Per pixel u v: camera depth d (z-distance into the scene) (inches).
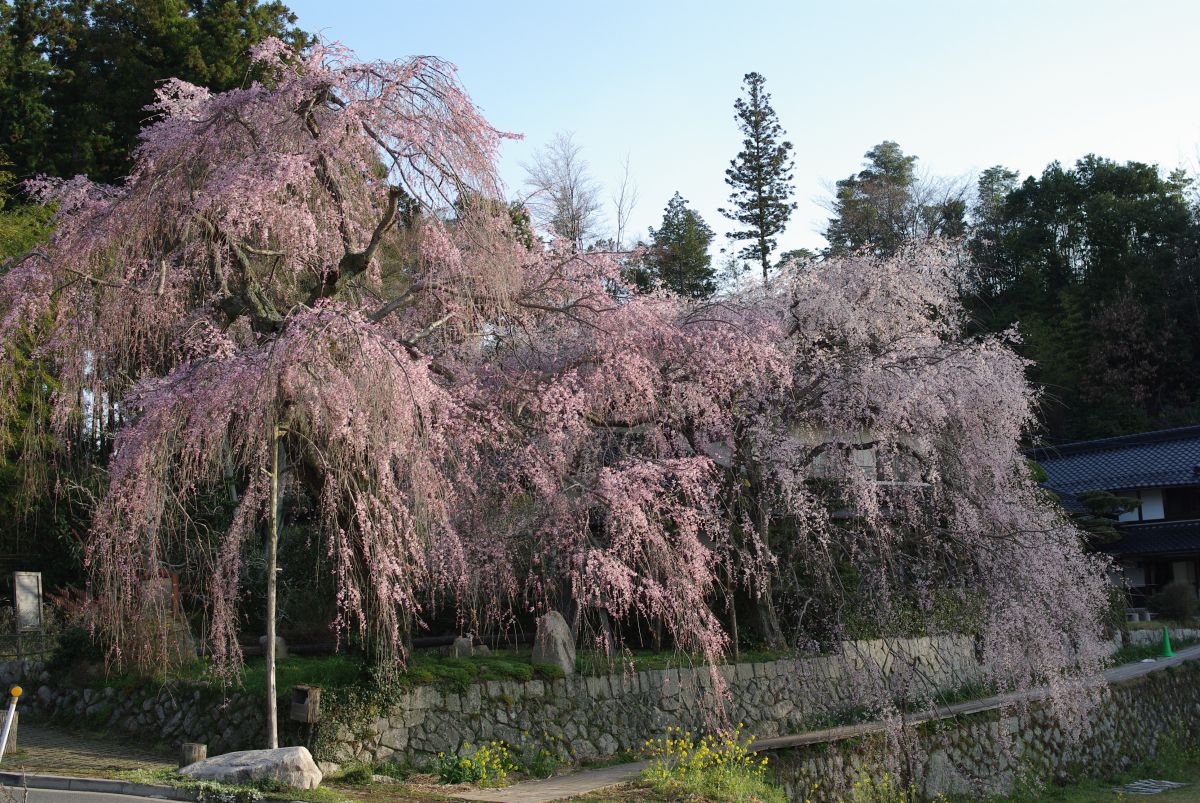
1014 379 543.8
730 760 395.2
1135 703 660.1
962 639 608.4
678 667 472.4
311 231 387.9
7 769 345.4
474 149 394.9
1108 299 1473.9
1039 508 568.7
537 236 473.7
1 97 851.4
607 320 454.6
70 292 371.9
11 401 434.0
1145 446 1131.3
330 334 332.2
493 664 434.0
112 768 353.1
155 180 368.8
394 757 383.6
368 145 404.5
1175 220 1534.2
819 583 506.9
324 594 531.5
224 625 350.6
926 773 489.7
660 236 1349.7
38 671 491.5
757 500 500.7
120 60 882.1
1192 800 538.0
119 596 347.6
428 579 410.0
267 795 303.1
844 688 524.4
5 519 588.1
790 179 1382.9
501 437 428.1
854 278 538.3
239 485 395.5
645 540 419.5
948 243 578.9
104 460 469.7
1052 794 545.0
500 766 393.4
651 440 482.3
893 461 524.1
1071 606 530.6
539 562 433.1
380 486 346.6
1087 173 1673.2
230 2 906.1
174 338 386.0
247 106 379.6
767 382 498.6
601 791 356.5
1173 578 1061.1
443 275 421.1
